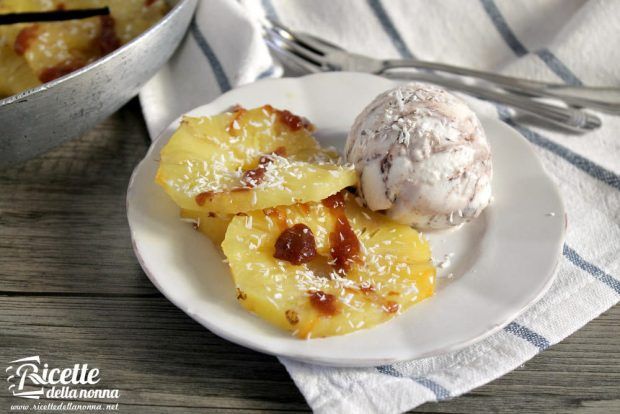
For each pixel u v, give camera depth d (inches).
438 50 25.7
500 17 25.5
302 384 17.2
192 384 17.6
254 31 23.2
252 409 17.3
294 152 20.6
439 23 25.6
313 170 19.2
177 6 21.4
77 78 19.3
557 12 25.4
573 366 18.0
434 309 17.9
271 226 18.6
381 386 17.3
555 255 18.8
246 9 24.4
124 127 23.0
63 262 19.7
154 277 18.2
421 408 17.4
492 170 20.3
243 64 23.1
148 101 23.0
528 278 18.4
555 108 22.7
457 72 23.9
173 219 19.3
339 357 16.8
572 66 24.5
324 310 17.2
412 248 18.8
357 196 19.7
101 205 21.0
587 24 24.3
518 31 25.6
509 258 18.9
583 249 20.0
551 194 20.0
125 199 21.1
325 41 25.0
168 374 17.7
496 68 25.6
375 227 19.2
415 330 17.4
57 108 19.5
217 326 17.3
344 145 21.5
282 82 22.5
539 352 18.2
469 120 19.6
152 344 18.2
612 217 20.8
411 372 17.6
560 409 17.4
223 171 19.5
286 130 20.8
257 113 20.8
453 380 17.4
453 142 19.1
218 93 23.2
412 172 19.0
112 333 18.3
